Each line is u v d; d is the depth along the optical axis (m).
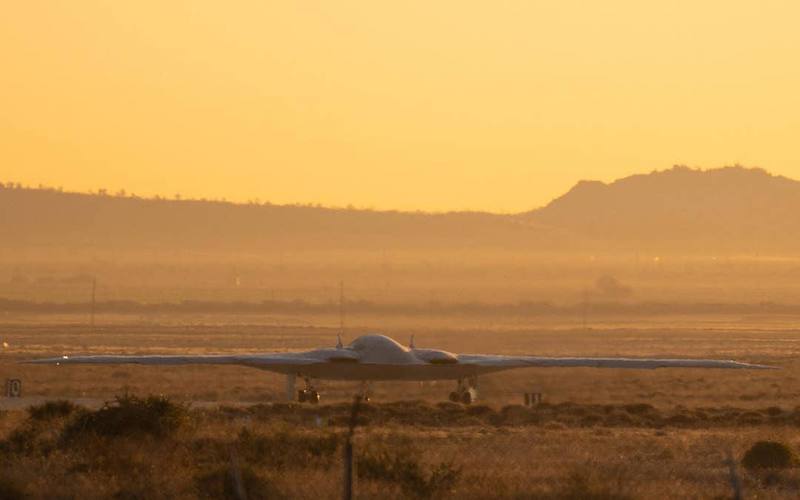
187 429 156.88
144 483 120.12
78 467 128.38
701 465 149.75
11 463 130.12
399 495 117.75
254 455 139.38
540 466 142.62
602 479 125.81
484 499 116.38
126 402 157.00
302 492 117.19
